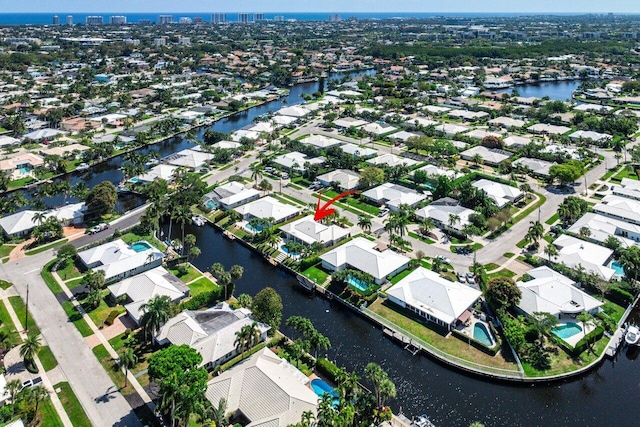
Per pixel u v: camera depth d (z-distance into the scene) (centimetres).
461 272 16700
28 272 16625
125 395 11300
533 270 16138
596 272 15825
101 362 12362
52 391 11331
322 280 16462
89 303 14550
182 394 9588
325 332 14175
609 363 12875
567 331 13738
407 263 16988
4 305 14625
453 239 19138
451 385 12125
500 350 12975
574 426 10888
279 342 13325
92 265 16800
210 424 9862
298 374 11875
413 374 12488
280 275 17312
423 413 11219
